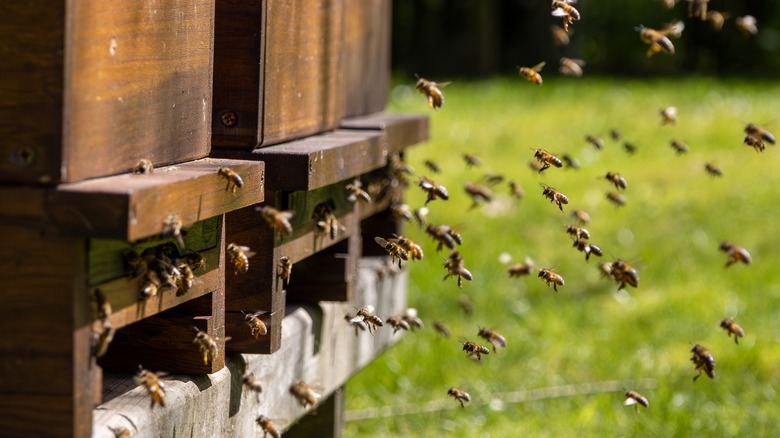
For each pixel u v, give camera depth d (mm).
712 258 11500
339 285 4707
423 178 4762
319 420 5863
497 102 20750
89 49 2811
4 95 2699
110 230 2682
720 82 24672
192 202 3066
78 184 2787
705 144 16891
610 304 10148
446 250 11016
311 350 4633
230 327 3889
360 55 5844
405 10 31250
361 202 5121
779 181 14852
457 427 7234
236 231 3875
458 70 30625
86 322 2820
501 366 8539
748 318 9562
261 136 3889
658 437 6906
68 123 2723
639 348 8906
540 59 31234
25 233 2723
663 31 5406
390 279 6066
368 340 5605
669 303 9977
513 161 15180
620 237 12086
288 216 3711
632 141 16891
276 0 3947
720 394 7766
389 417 7395
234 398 3818
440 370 8305
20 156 2707
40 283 2746
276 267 3904
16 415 2803
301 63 4289
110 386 3412
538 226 12375
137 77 3105
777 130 18062
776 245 12008
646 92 22078
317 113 4555
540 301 10203
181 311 3590
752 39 31438
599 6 32906
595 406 7445
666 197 13852
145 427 3164
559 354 8766
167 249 3268
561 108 19859
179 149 3439
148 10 3143
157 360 3566
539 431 7141
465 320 9539
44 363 2777
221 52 3834
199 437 3525
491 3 30219
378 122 5441
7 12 2674
